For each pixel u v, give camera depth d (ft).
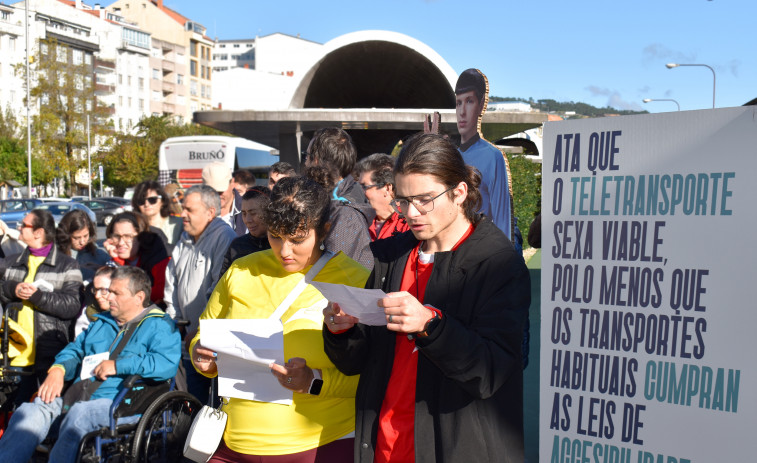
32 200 104.53
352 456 9.62
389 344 8.10
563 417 9.12
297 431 9.47
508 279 7.54
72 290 18.74
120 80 289.53
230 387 9.40
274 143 59.93
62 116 173.47
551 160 9.31
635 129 8.71
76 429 14.20
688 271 8.32
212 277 16.16
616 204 8.84
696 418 8.24
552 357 9.22
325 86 55.98
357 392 8.34
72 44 255.09
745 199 7.98
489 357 7.11
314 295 9.58
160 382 15.01
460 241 7.93
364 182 15.49
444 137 7.85
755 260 7.91
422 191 7.55
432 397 7.66
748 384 7.93
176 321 15.65
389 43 48.55
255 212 14.40
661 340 8.48
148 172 193.47
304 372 9.09
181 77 333.21
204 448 9.74
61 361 16.02
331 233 11.87
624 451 8.70
